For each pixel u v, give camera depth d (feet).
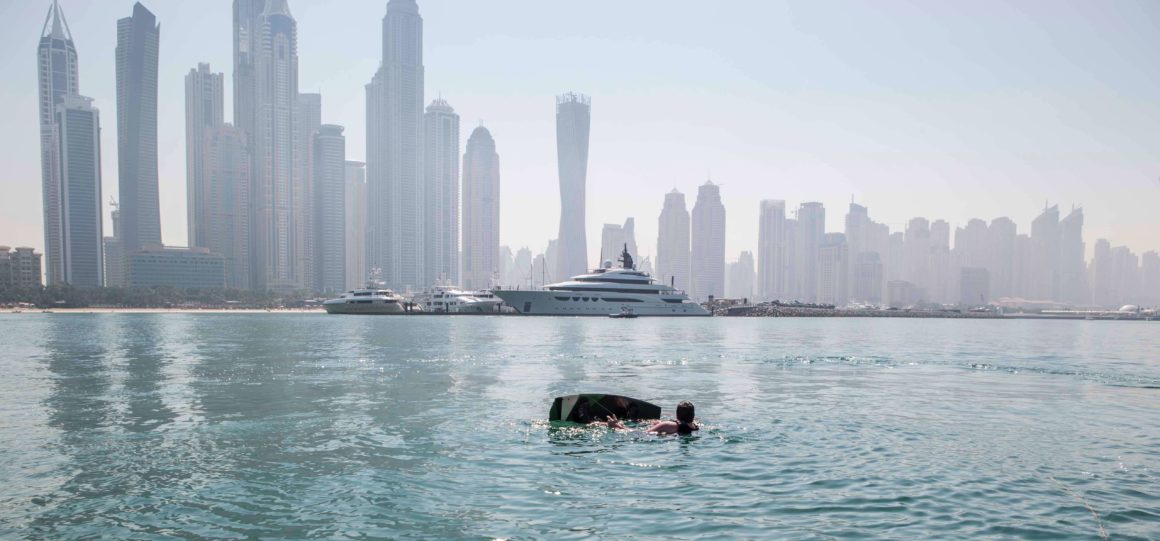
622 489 37.37
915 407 69.21
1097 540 29.55
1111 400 76.48
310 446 48.85
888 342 220.02
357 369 108.58
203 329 290.76
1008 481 39.27
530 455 45.83
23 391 81.00
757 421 59.62
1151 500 35.50
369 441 50.62
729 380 94.38
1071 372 113.29
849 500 35.32
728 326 388.78
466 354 142.31
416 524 31.68
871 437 52.34
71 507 34.32
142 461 44.34
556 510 33.63
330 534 30.40
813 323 487.20
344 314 570.87
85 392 79.82
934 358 143.95
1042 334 337.93
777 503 34.78
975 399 76.23
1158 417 63.67
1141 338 296.92
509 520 32.14
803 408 67.87
